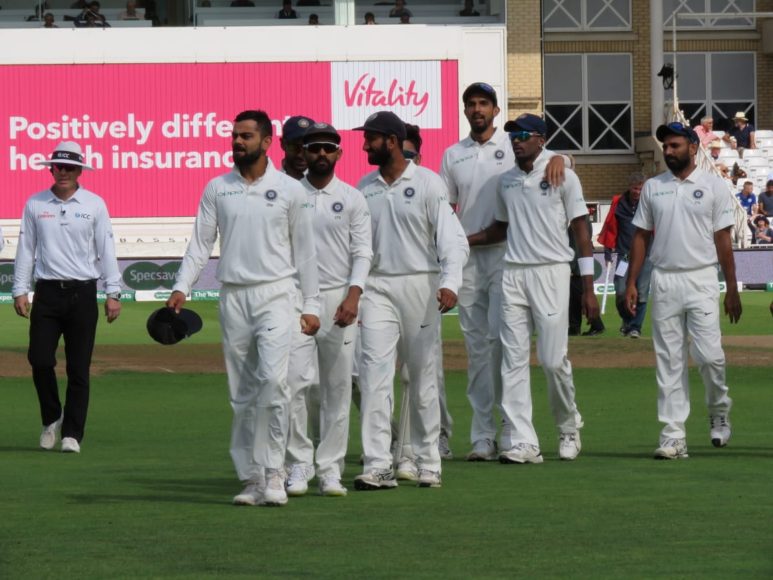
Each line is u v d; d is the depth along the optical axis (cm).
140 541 2066
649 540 2056
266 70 10644
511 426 3017
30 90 10519
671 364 3064
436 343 2630
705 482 2642
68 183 3225
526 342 3016
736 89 12744
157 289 9169
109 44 10556
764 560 1906
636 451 3150
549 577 1806
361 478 2580
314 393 2741
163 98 10606
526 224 3003
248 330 2409
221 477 2747
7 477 2755
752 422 3641
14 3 11381
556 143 12619
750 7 12675
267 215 2388
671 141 3070
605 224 6116
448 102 10694
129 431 3541
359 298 2509
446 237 2580
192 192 10644
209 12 11331
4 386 4581
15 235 10512
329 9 11419
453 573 1833
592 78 12606
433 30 10675
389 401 2606
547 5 12581
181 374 4909
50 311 3206
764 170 11488
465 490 2575
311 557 1942
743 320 6981
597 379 4716
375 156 2588
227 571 1853
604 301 7506
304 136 2558
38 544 2045
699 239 3075
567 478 2719
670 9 12712
